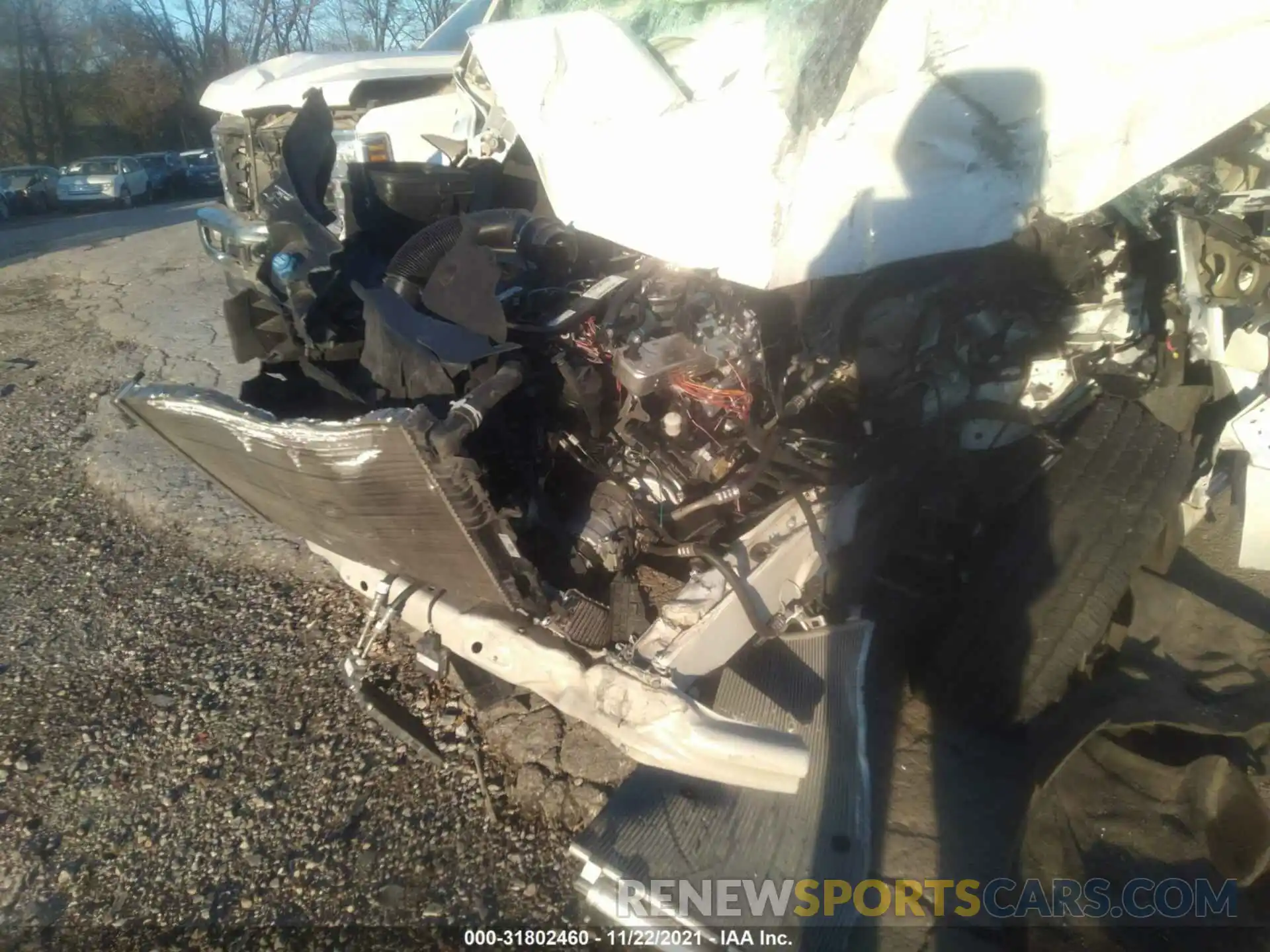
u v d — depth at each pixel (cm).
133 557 383
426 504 174
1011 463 263
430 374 201
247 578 365
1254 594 319
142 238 1084
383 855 235
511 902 221
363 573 244
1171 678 260
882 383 249
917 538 268
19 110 2964
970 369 260
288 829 244
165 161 2305
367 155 438
